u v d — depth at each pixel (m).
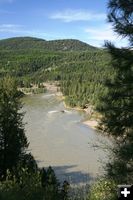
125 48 13.73
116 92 14.23
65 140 80.06
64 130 93.69
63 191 21.77
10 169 36.56
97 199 15.15
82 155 65.56
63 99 184.12
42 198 15.55
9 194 15.02
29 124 100.62
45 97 195.12
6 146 38.31
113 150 14.95
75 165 58.75
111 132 14.49
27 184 16.72
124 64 13.77
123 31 13.31
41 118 114.12
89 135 87.31
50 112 130.88
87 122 108.25
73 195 19.88
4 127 38.25
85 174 53.34
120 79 14.16
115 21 13.50
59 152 67.81
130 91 14.03
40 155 65.25
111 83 14.35
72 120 112.75
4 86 41.09
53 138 81.94
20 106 42.00
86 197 17.44
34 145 73.50
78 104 149.75
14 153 38.78
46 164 59.44
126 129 14.31
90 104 145.50
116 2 13.43
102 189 15.41
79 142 78.12
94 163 59.81
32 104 157.25
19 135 40.25
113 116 14.38
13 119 39.59
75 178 51.12
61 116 121.62
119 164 14.42
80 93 161.62
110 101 14.53
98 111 15.10
